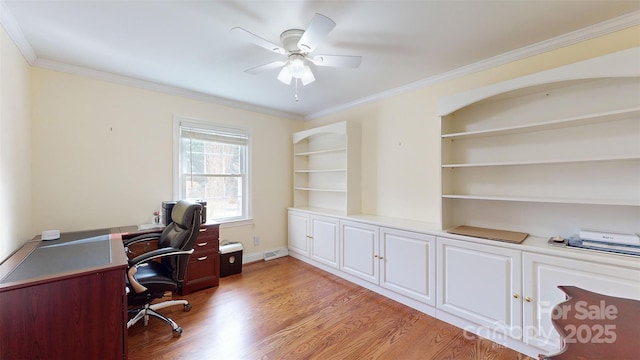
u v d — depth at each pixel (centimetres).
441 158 235
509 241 187
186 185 323
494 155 229
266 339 198
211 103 341
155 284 196
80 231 249
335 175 388
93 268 145
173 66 245
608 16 168
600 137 181
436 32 188
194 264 282
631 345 85
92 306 142
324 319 227
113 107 270
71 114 247
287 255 416
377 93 319
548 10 162
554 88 197
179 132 315
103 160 265
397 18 171
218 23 177
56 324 133
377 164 328
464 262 210
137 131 285
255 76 268
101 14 166
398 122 306
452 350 186
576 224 192
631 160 171
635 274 142
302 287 293
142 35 192
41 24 177
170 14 166
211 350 185
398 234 256
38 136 231
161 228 269
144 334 203
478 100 212
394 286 260
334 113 387
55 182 240
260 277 322
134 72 259
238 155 374
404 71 255
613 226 178
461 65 242
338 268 323
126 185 279
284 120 419
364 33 189
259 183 390
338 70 252
